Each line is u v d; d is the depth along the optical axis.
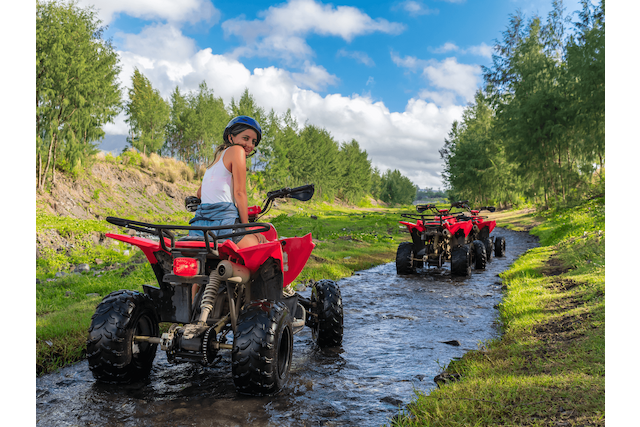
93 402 3.04
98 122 29.02
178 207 37.66
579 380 2.94
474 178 53.84
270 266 3.62
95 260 12.84
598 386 2.79
